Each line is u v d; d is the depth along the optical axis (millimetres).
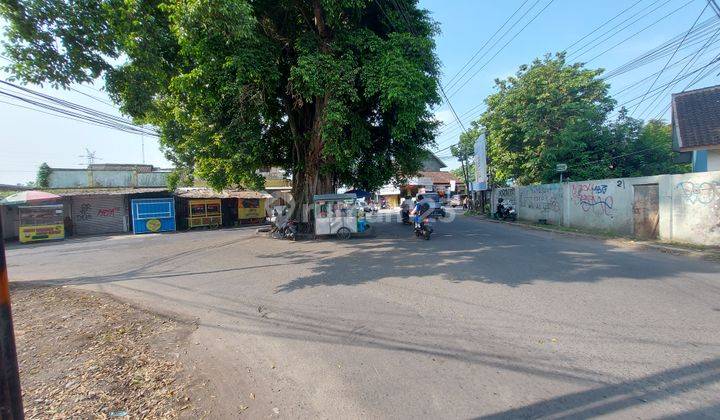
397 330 4816
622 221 13727
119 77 7988
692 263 8414
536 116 21328
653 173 19281
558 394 3201
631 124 20469
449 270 8273
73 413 3195
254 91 12906
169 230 23969
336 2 11703
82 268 10875
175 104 13656
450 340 4426
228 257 11711
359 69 12211
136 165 31703
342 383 3549
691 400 3041
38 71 7148
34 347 4637
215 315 5797
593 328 4602
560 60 22531
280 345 4520
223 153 16719
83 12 7133
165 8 8320
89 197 23906
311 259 10625
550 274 7551
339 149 13367
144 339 4859
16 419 1898
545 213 19531
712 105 14062
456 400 3180
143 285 8164
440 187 51062
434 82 13664
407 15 13867
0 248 1868
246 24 7855
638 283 6672
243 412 3158
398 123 12344
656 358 3771
